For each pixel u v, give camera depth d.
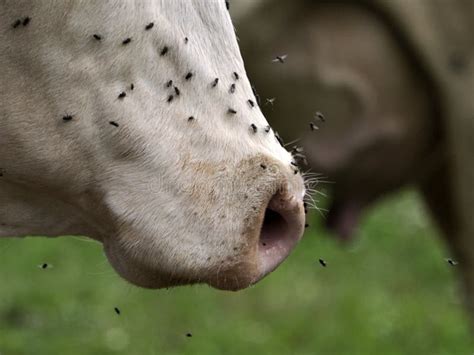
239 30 11.55
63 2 5.60
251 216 5.77
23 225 6.03
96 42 5.66
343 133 11.82
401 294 17.89
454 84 11.49
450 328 15.81
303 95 11.76
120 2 5.66
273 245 5.90
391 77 11.77
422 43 11.54
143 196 5.78
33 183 5.86
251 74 11.74
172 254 5.79
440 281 18.53
